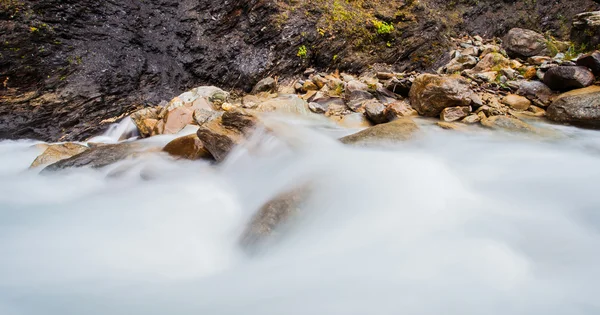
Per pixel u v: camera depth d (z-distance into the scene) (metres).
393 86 6.70
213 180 4.48
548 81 5.98
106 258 3.25
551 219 3.27
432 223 3.23
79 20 6.96
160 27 7.69
